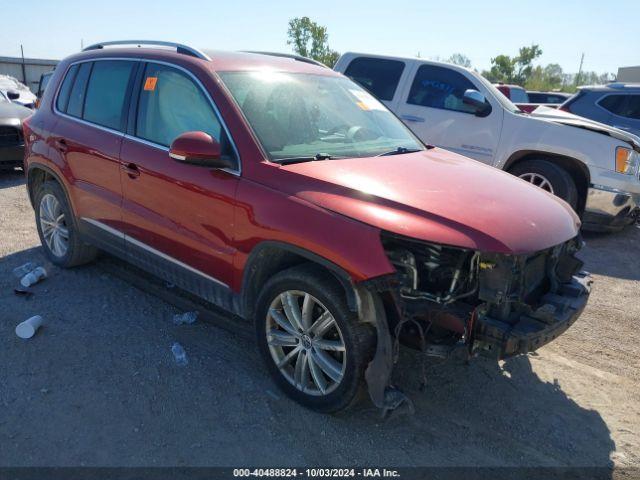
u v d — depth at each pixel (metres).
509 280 2.94
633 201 7.05
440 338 3.08
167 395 3.43
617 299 5.45
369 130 4.27
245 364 3.81
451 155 4.41
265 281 3.54
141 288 4.89
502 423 3.38
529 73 42.97
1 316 4.30
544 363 4.11
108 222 4.45
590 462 3.09
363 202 3.08
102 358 3.79
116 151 4.23
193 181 3.64
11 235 6.24
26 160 5.27
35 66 35.34
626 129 9.91
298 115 3.90
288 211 3.18
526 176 7.36
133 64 4.37
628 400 3.71
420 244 3.11
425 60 8.04
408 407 3.12
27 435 3.03
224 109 3.62
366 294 2.94
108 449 2.96
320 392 3.24
